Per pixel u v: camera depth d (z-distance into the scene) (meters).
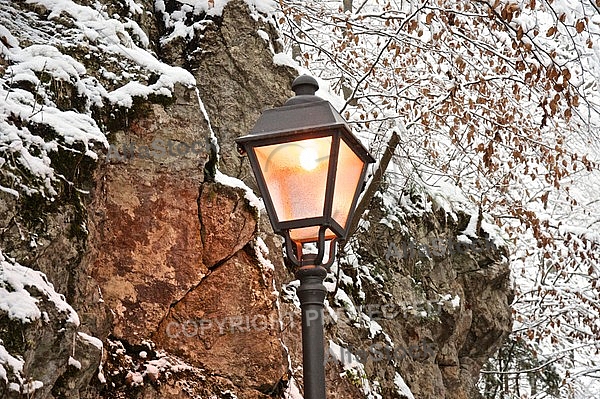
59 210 5.13
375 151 9.94
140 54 6.67
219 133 8.07
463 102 10.02
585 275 13.82
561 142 10.70
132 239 6.09
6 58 5.70
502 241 11.55
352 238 9.52
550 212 14.14
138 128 6.29
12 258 4.75
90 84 6.13
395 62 10.43
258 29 8.55
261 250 6.70
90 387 5.30
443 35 10.38
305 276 3.95
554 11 8.97
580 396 15.41
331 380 7.74
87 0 7.05
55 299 4.72
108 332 5.57
